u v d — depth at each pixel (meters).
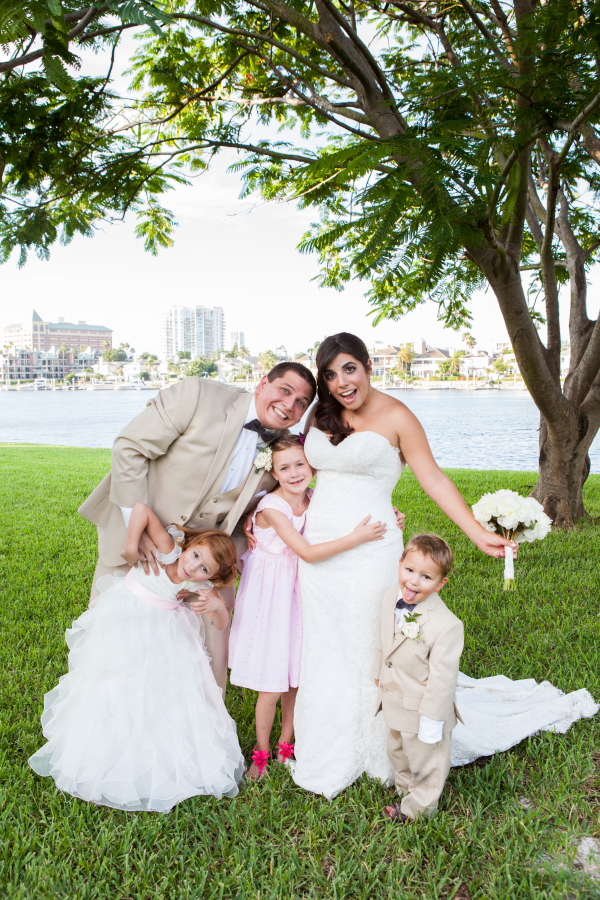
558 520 7.09
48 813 2.46
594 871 2.12
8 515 7.74
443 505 2.73
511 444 21.06
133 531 2.69
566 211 7.48
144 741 2.47
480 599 4.64
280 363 2.77
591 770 2.62
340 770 2.63
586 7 2.57
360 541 2.66
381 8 5.58
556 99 2.84
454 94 2.83
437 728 2.30
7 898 2.01
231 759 2.65
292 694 2.97
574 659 3.60
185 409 2.72
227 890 2.10
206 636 2.91
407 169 2.31
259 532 2.90
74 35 2.44
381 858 2.22
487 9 4.65
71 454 15.93
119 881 2.13
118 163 4.96
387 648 2.48
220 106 5.91
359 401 2.72
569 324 7.69
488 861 2.19
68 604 4.60
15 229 4.19
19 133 3.95
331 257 5.69
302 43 5.39
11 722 3.05
